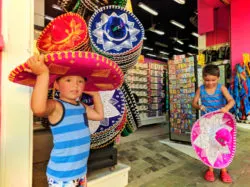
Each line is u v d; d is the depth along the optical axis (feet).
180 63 12.54
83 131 3.59
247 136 13.12
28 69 2.97
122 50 5.35
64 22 5.22
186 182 6.48
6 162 4.27
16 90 4.40
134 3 31.53
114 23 5.51
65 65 3.06
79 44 4.75
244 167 7.76
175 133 12.21
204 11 22.68
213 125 6.89
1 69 4.26
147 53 63.05
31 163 4.64
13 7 4.41
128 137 13.39
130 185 6.27
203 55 22.75
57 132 3.34
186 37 52.11
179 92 12.37
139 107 18.28
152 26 42.14
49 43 5.14
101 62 3.11
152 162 8.46
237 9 19.36
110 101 5.57
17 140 4.42
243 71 17.34
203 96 7.21
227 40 21.74
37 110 2.98
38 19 7.58
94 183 5.36
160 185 6.27
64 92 3.56
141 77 18.76
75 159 3.40
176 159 8.89
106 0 5.91
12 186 4.34
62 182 3.28
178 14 36.32
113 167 6.11
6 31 4.30
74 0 5.98
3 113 4.26
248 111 16.93
